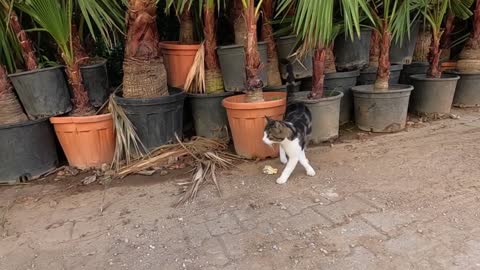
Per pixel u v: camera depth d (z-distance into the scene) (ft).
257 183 8.72
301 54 10.69
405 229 6.52
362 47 13.05
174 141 10.60
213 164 9.75
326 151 10.52
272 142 8.38
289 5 9.77
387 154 10.02
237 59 10.84
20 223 7.63
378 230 6.54
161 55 10.58
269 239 6.47
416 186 8.08
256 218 7.17
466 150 9.98
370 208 7.27
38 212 8.06
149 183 9.15
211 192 8.42
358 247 6.11
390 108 11.53
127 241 6.71
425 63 14.49
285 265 5.80
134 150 10.23
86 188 9.12
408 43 14.05
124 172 9.66
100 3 9.55
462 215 6.86
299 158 8.65
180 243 6.54
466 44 14.35
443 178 8.39
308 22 8.38
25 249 6.68
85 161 10.09
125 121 9.90
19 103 9.69
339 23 10.22
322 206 7.45
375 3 10.75
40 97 9.48
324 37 8.80
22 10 9.23
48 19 8.75
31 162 9.72
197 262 5.99
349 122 13.00
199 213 7.53
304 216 7.11
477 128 11.87
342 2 8.59
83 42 11.14
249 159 10.19
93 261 6.20
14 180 9.62
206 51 11.13
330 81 12.41
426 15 12.31
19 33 9.32
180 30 12.71
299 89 12.76
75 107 9.99
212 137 11.36
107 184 9.23
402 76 14.73
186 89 11.27
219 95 11.03
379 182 8.38
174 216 7.47
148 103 9.72
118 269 5.96
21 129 9.39
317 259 5.89
